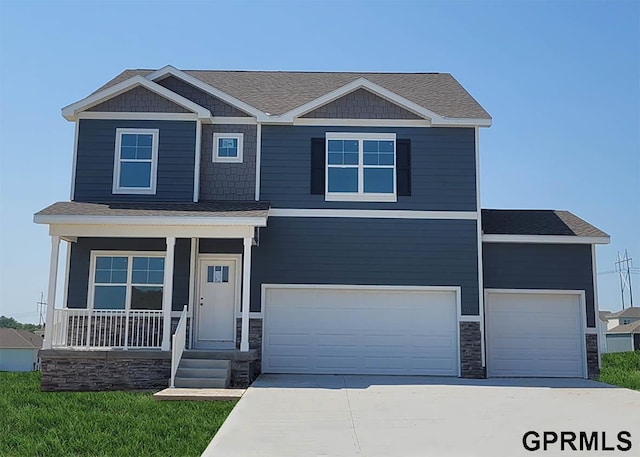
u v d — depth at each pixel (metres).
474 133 17.64
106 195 17.09
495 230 17.89
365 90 17.73
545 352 17.53
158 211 15.67
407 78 21.25
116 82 19.28
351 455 8.38
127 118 17.38
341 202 17.33
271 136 17.62
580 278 17.69
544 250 17.78
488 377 17.25
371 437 9.34
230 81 20.41
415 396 13.06
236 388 14.28
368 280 17.05
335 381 15.40
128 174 17.23
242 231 15.39
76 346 15.24
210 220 15.14
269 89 19.75
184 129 17.38
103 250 16.89
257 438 9.27
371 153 17.56
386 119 17.64
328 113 17.67
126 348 14.80
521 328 17.62
